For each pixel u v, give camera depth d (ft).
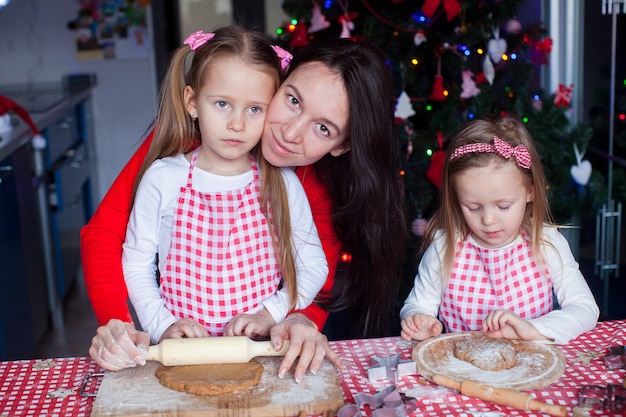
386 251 5.45
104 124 14.66
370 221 5.27
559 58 10.44
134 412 3.70
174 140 4.91
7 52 14.12
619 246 10.01
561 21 10.35
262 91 4.55
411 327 4.65
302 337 4.23
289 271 4.93
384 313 5.77
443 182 5.18
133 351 4.06
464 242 5.27
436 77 8.42
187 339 4.17
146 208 4.84
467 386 3.88
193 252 4.83
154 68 14.48
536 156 5.00
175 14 14.15
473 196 4.77
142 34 14.29
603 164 10.20
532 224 5.08
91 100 14.43
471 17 8.65
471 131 4.97
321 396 3.83
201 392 3.84
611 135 9.92
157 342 4.68
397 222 5.35
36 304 10.17
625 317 9.98
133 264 4.89
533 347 4.39
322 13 8.76
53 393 4.05
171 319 4.70
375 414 3.65
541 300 5.18
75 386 4.13
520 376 4.05
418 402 3.86
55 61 14.26
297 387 3.93
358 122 4.67
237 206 4.85
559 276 5.11
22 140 9.49
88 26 14.17
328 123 4.60
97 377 4.22
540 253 5.10
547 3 10.32
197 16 14.17
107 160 14.83
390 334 8.31
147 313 4.74
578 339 4.60
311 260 5.08
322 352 4.16
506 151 4.71
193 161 4.86
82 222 13.00
